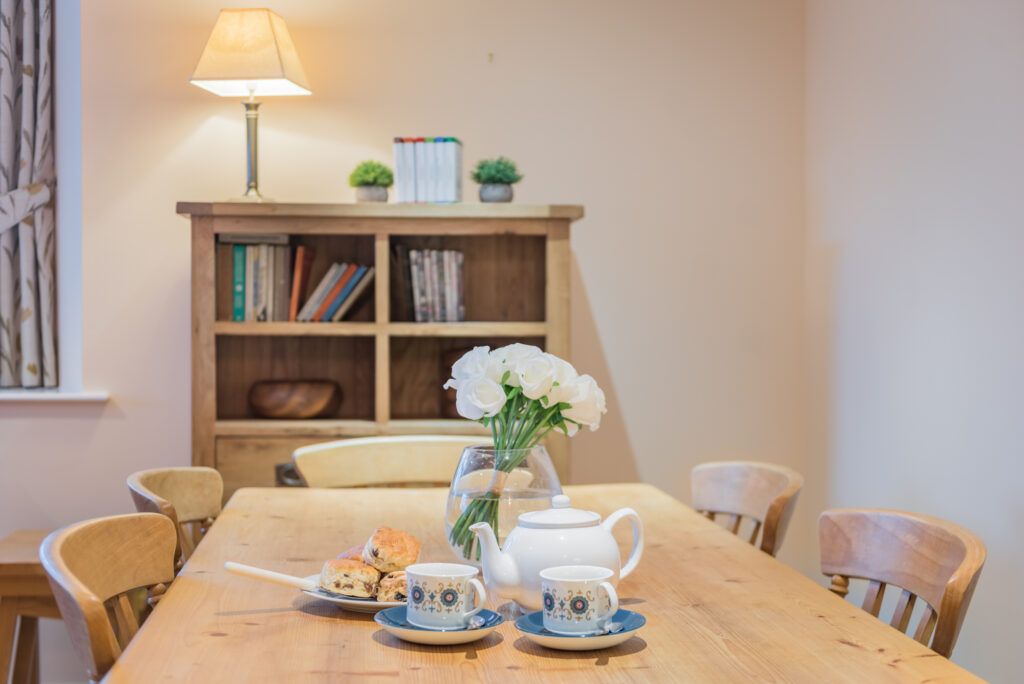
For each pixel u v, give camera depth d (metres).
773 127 3.51
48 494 3.26
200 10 3.31
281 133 3.34
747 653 1.08
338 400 3.18
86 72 3.27
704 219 3.49
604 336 3.47
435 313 3.13
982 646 2.52
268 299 3.09
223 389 3.23
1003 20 2.40
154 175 3.30
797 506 3.56
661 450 3.49
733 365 3.51
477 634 1.11
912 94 2.83
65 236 3.36
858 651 1.09
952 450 2.64
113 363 3.29
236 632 1.17
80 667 3.25
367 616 1.24
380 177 3.05
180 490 2.09
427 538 1.71
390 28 3.38
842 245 3.25
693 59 3.48
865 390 3.10
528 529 1.23
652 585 1.39
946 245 2.66
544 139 3.43
